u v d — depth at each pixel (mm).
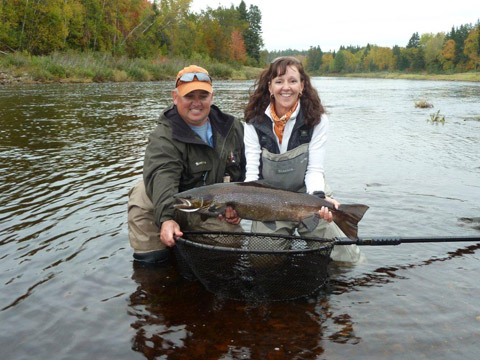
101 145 9680
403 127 13156
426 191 6215
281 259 3355
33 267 3922
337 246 4121
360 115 16641
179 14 78438
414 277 3783
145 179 3955
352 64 163625
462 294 3475
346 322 3129
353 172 7457
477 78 78250
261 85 4270
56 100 20203
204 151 4133
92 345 2873
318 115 4223
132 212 4137
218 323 3150
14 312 3229
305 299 3484
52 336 2959
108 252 4266
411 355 2740
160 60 61250
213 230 4227
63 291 3543
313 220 3697
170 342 2918
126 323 3135
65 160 8141
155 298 3498
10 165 7703
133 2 70125
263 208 3609
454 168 7695
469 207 5465
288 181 4293
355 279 3777
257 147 4340
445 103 22750
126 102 20156
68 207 5473
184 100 3920
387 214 5219
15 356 2754
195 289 3668
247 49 109688
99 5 60750
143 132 11547
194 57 72562
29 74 35156
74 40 57531
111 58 49500
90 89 29094
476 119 15203
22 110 15914
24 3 49469
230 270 3416
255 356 2766
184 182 4195
